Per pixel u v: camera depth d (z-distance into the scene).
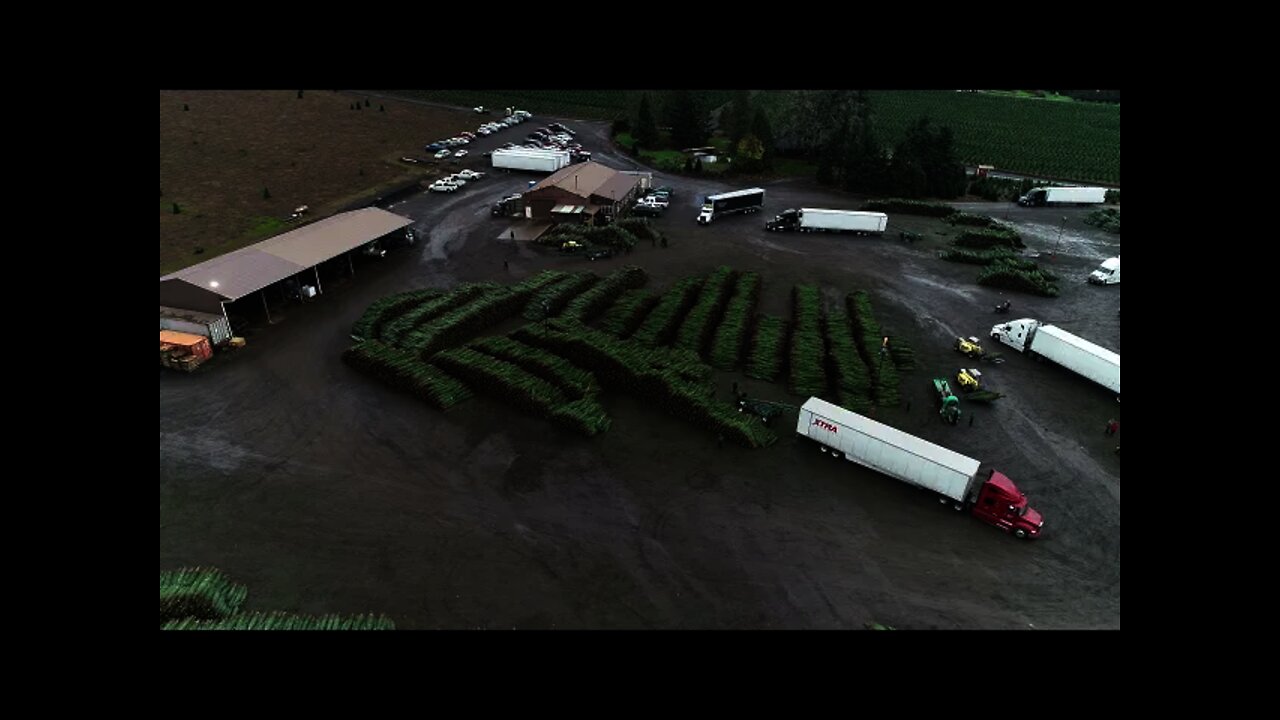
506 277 70.31
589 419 46.00
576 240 78.38
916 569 36.19
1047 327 57.38
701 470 43.16
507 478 41.97
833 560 36.59
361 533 37.47
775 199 101.69
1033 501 41.53
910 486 42.31
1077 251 82.50
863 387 51.78
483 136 125.31
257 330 58.53
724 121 135.12
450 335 55.84
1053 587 35.28
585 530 38.09
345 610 32.66
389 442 44.94
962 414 50.16
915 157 104.75
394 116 130.25
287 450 43.91
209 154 102.38
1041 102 167.50
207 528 37.41
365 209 76.12
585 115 144.50
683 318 62.69
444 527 38.03
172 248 72.50
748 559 36.44
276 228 79.38
